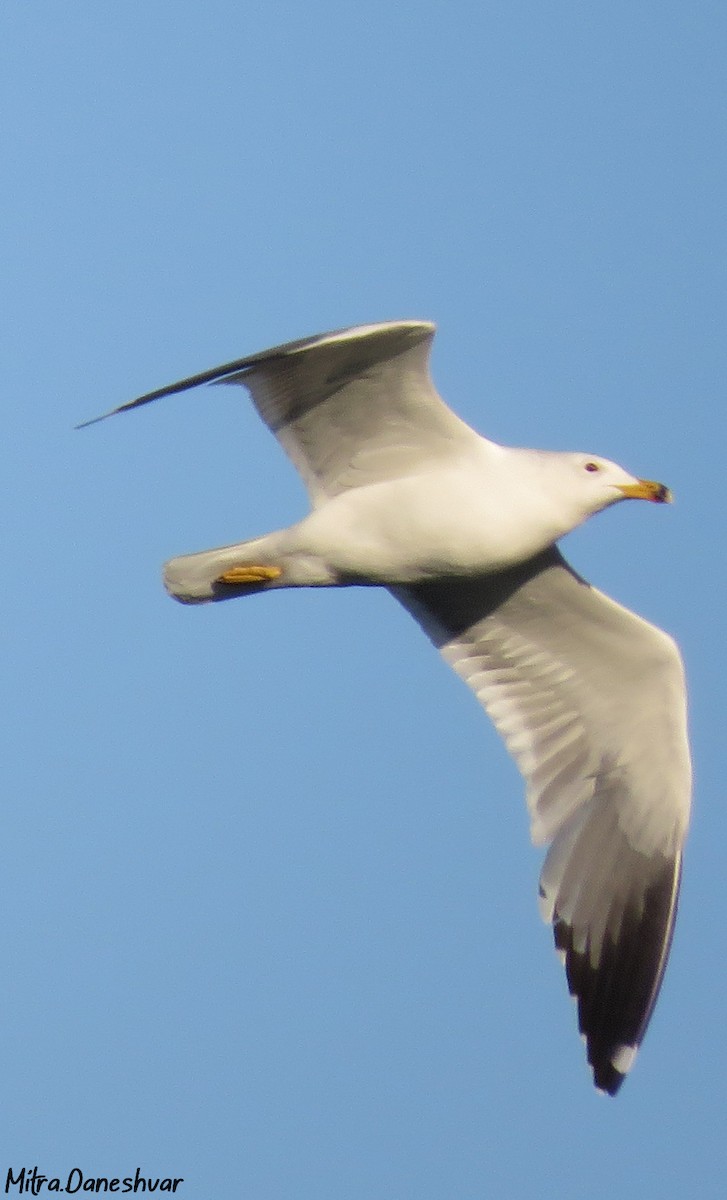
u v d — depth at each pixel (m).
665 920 13.41
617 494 12.80
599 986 13.55
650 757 13.48
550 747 13.72
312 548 12.73
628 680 13.40
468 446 12.67
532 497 12.66
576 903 13.60
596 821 13.64
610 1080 13.40
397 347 11.94
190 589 12.98
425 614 13.92
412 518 12.58
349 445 12.74
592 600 13.18
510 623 13.69
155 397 11.66
